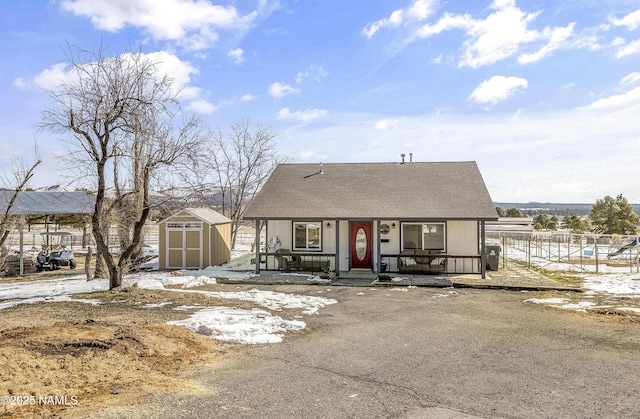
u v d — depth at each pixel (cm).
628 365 754
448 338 925
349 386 648
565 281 1759
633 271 2114
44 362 665
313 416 541
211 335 908
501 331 986
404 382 667
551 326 1032
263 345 860
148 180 1580
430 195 1964
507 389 642
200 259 2167
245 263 2381
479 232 1917
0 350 691
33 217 3559
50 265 2617
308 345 865
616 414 559
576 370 727
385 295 1459
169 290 1492
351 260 2005
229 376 682
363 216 1838
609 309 1205
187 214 2180
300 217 1866
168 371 692
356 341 898
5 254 2203
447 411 563
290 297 1373
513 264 2406
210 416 531
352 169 2281
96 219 1456
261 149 3534
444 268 1873
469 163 2244
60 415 511
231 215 3462
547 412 564
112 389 600
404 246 1961
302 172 2298
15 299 1381
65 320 1013
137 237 1534
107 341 770
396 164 2298
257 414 542
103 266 1942
